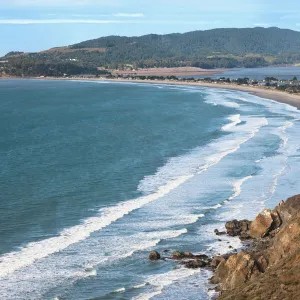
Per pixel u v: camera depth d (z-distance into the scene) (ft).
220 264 125.80
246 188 204.33
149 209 179.73
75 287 122.42
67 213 175.63
